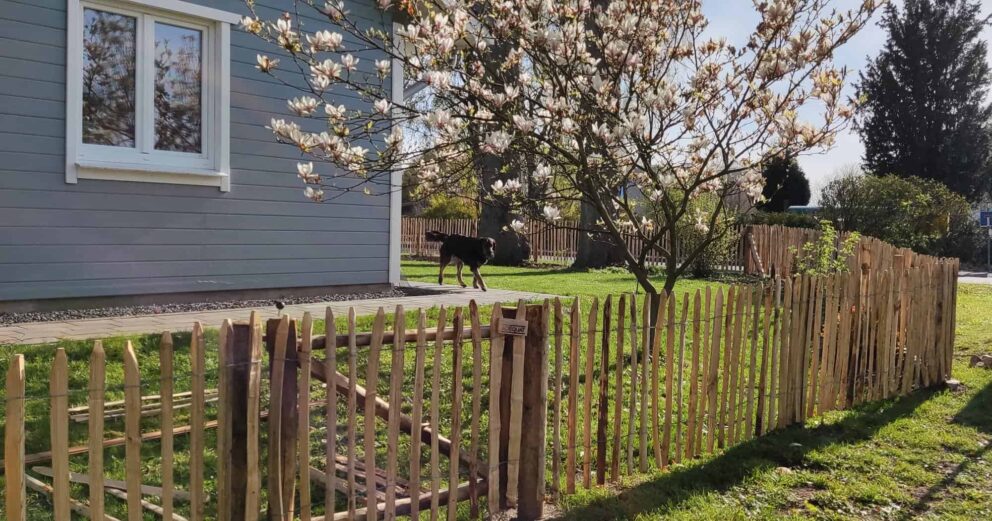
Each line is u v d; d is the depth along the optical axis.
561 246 21.75
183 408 4.80
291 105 5.13
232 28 8.84
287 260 9.56
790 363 5.18
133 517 2.44
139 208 8.25
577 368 3.84
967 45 36.97
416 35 5.07
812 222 21.95
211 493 3.67
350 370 2.91
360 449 4.46
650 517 3.66
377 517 3.15
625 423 5.08
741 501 3.94
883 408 5.79
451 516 3.35
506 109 5.29
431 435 3.24
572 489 3.90
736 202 12.53
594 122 5.19
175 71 8.54
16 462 2.24
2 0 7.25
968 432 5.20
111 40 8.03
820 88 5.25
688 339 7.39
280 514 2.75
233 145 8.97
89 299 7.95
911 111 37.12
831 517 3.77
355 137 5.23
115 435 4.26
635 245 19.73
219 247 8.92
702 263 16.75
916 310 6.30
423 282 13.51
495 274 16.84
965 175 36.53
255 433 2.65
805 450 4.72
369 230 10.44
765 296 4.93
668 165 5.40
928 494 4.11
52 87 7.59
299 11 9.30
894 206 21.14
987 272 26.00
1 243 7.38
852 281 5.67
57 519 2.27
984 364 7.41
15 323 7.16
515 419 3.49
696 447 4.58
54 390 2.24
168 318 7.68
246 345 2.65
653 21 5.43
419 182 5.62
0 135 7.30
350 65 5.10
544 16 5.27
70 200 7.77
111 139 8.11
